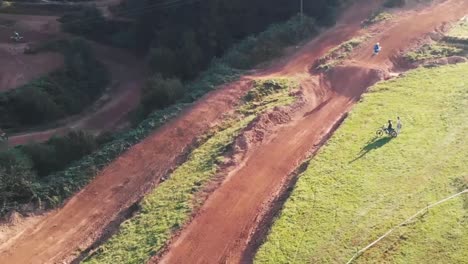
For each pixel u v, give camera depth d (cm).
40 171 3891
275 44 5178
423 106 3559
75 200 3522
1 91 5638
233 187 3139
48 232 3275
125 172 3728
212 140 3766
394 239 2455
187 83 5416
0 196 3416
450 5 5409
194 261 2639
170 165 3725
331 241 2494
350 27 5391
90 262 2805
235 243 2720
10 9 7369
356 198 2748
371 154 3097
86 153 4106
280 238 2544
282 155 3419
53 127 5431
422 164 2947
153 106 4712
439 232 2455
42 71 6016
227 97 4362
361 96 3925
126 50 6888
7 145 4569
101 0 7588
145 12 6625
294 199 2797
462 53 4381
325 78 4416
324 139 3528
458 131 3206
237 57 5094
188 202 3052
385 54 4609
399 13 5384
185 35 5781
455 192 2692
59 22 7144
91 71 6300
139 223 3020
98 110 5822
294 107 3947
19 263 3069
